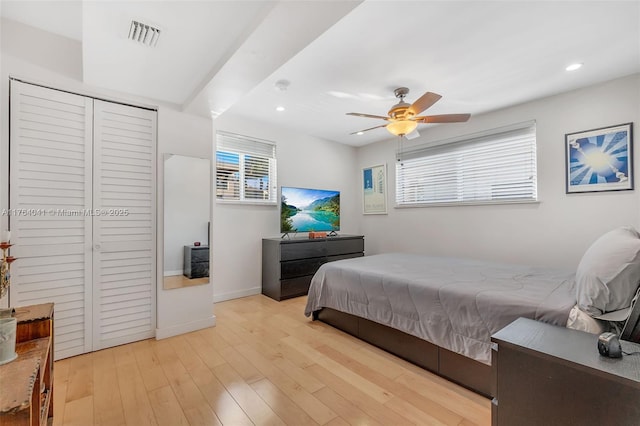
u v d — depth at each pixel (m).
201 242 2.87
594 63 2.51
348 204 5.32
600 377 0.90
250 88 2.30
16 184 2.03
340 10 1.44
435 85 2.91
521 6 1.83
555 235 3.16
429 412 1.64
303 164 4.65
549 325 1.29
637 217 2.68
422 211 4.45
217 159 3.75
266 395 1.80
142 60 2.04
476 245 3.83
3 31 2.02
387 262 3.08
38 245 2.10
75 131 2.27
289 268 3.90
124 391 1.82
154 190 2.65
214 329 2.84
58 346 2.18
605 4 1.80
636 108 2.68
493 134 3.65
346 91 3.06
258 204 4.12
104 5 1.51
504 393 1.12
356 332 2.65
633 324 1.15
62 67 2.22
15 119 2.04
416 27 2.03
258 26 1.57
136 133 2.56
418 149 4.50
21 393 0.86
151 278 2.61
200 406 1.69
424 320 2.08
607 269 1.46
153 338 2.61
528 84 2.90
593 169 2.91
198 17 1.62
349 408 1.68
